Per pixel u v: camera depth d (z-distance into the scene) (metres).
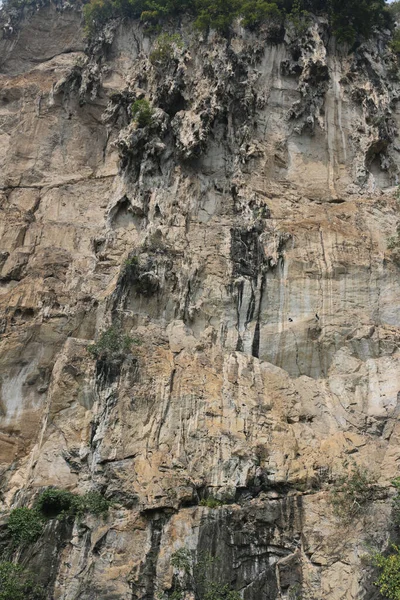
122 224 29.72
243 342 25.48
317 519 19.91
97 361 23.58
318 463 21.50
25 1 45.25
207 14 35.69
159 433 21.94
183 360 24.08
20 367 25.75
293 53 35.09
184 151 30.00
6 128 37.56
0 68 42.59
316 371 25.23
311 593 18.45
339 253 27.56
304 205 30.27
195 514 19.83
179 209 28.86
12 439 24.44
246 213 28.95
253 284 26.69
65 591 18.69
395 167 32.38
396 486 19.59
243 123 31.94
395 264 27.53
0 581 18.55
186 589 18.34
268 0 36.97
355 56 35.72
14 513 20.45
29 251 30.69
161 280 26.20
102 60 38.38
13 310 27.27
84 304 26.94
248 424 22.39
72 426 22.83
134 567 18.91
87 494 20.64
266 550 19.42
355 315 26.17
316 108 33.28
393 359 24.88
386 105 33.84
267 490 20.91
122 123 34.59
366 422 23.27
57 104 36.69
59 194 33.28
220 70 32.53
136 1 39.91
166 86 32.31
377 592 17.72
